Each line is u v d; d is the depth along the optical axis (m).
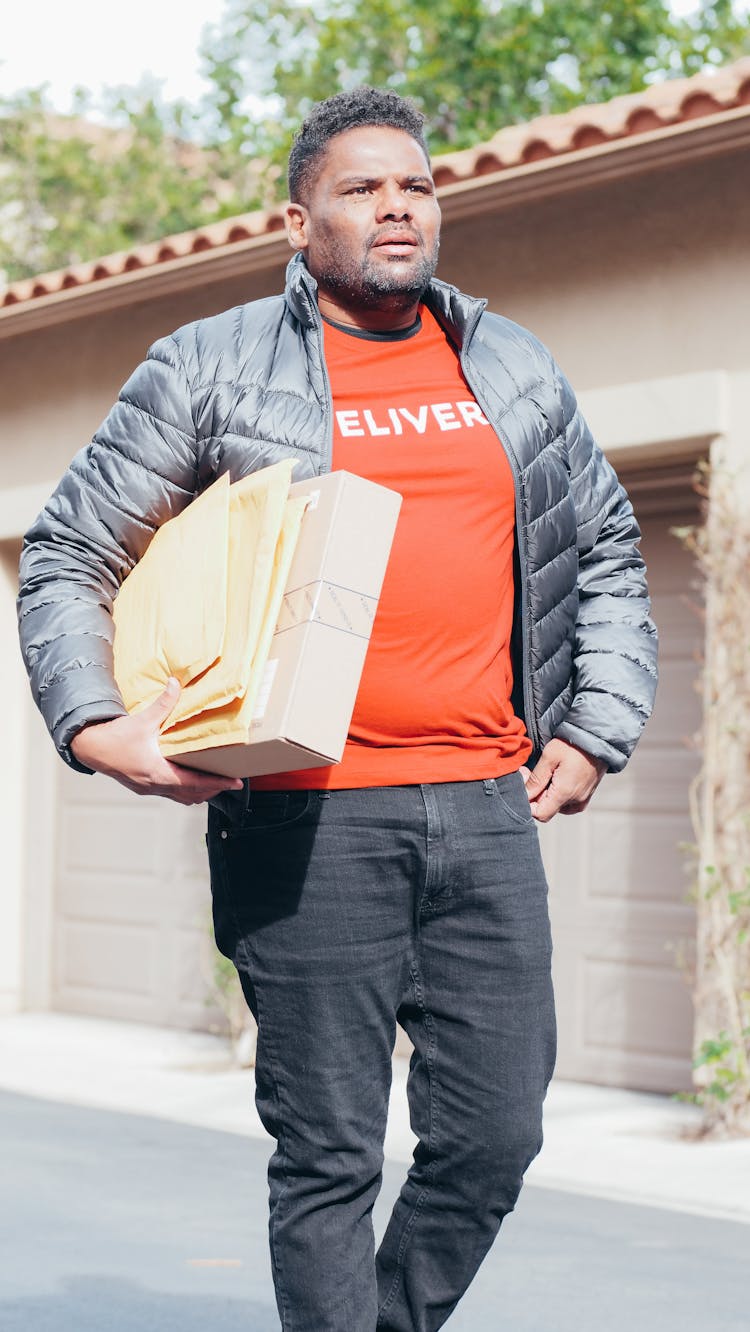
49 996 12.06
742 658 7.57
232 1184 6.52
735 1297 4.93
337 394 2.94
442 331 3.05
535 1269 5.24
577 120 8.56
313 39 26.02
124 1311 4.64
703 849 7.66
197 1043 10.56
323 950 2.86
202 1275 5.06
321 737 2.61
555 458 3.05
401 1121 7.85
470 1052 2.92
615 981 8.62
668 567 8.48
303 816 2.85
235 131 25.95
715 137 7.43
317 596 2.62
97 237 26.33
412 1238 3.03
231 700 2.62
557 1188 6.47
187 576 2.78
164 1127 7.87
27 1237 5.55
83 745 2.76
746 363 7.69
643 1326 4.59
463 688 2.90
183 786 2.73
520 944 2.92
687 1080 8.27
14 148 26.75
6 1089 8.99
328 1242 2.89
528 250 8.55
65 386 11.45
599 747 3.05
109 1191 6.34
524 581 3.00
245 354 2.96
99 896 11.77
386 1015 2.92
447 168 8.42
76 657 2.81
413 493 2.89
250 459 2.91
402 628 2.86
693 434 7.80
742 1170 6.72
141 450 2.96
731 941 7.49
